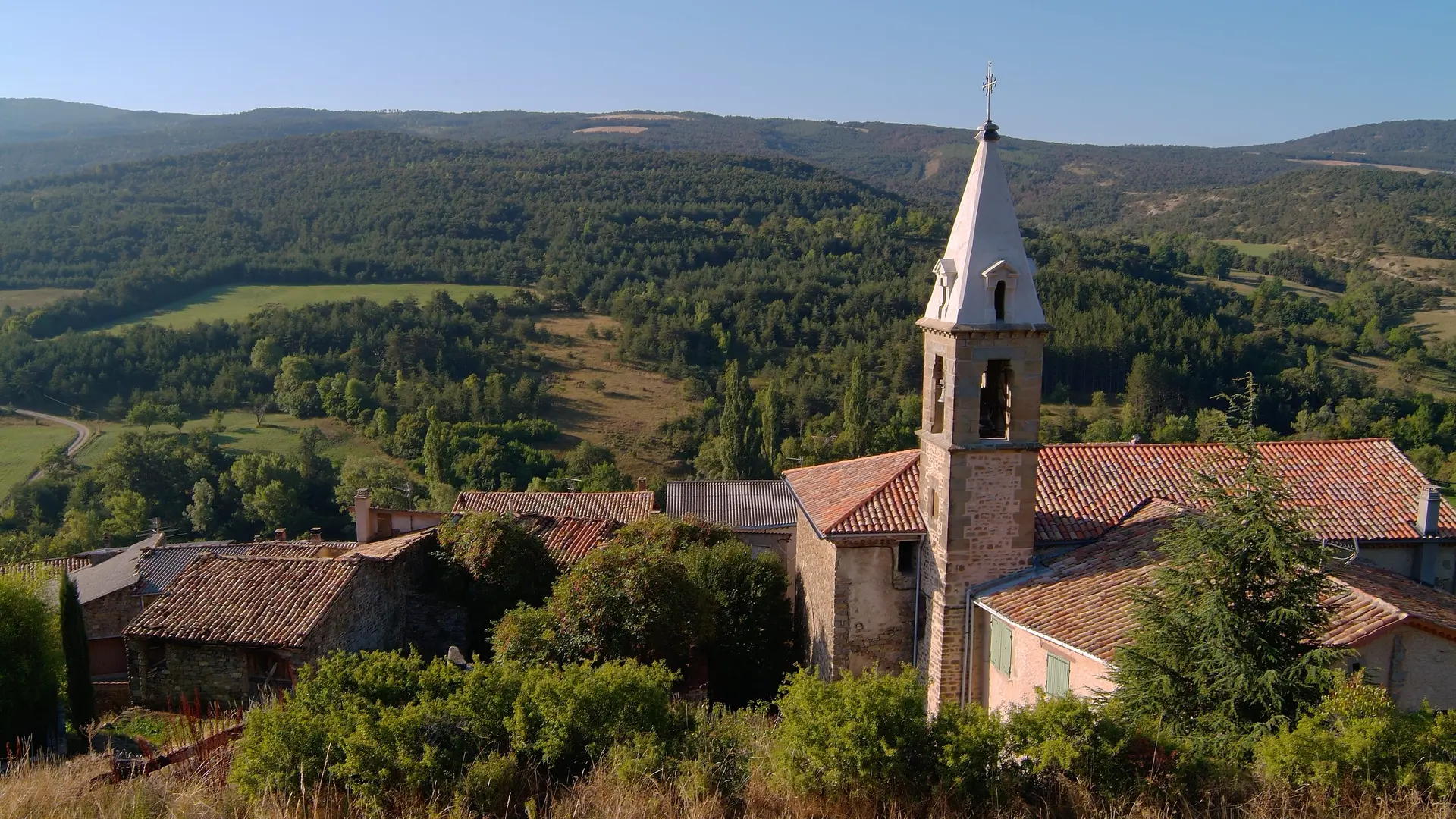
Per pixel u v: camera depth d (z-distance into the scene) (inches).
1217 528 565.0
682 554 1107.3
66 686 948.0
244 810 420.5
